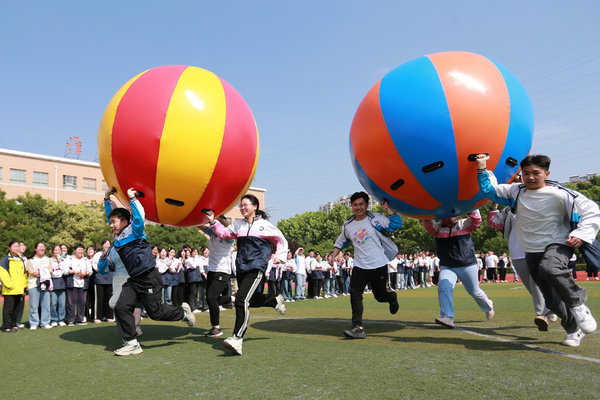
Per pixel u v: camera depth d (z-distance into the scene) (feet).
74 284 26.61
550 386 9.20
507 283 64.54
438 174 13.87
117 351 14.52
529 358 11.95
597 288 41.32
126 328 14.64
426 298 37.52
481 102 13.41
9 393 10.32
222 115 14.58
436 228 18.30
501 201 13.80
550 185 13.07
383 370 11.05
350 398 8.86
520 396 8.58
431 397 8.73
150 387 10.32
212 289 18.21
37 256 25.53
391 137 13.93
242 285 14.53
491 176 13.57
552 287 12.85
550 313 19.56
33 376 12.00
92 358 14.30
